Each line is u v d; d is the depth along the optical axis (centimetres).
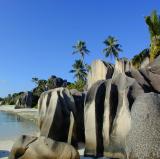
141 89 1556
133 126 986
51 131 1922
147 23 3180
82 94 2158
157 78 1708
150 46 3116
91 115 1659
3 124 3959
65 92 2078
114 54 7025
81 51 8200
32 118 4884
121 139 1495
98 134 1625
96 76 2916
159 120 959
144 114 969
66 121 1962
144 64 2930
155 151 935
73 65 8156
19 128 3378
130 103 1508
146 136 949
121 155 1493
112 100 1609
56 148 1338
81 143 1973
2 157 1683
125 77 1634
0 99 15200
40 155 1327
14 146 1368
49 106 2009
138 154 952
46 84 9375
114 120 1567
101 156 1602
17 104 9250
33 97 9131
